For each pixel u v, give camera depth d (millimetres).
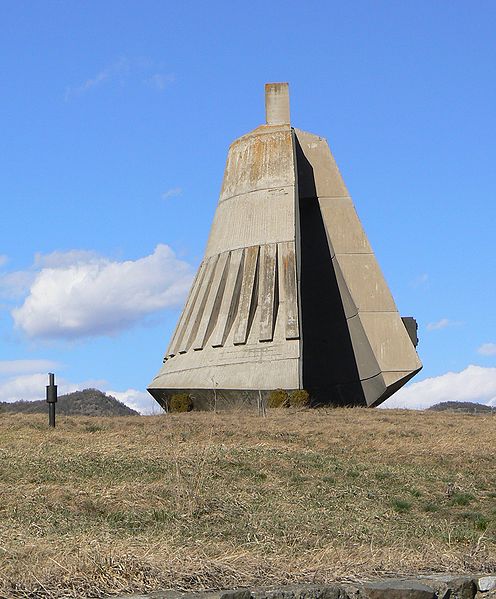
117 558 10547
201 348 40469
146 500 15719
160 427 24625
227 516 15141
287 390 37250
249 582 10352
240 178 43312
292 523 14953
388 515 16281
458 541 14594
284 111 44344
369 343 41594
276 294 39938
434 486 18797
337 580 10594
